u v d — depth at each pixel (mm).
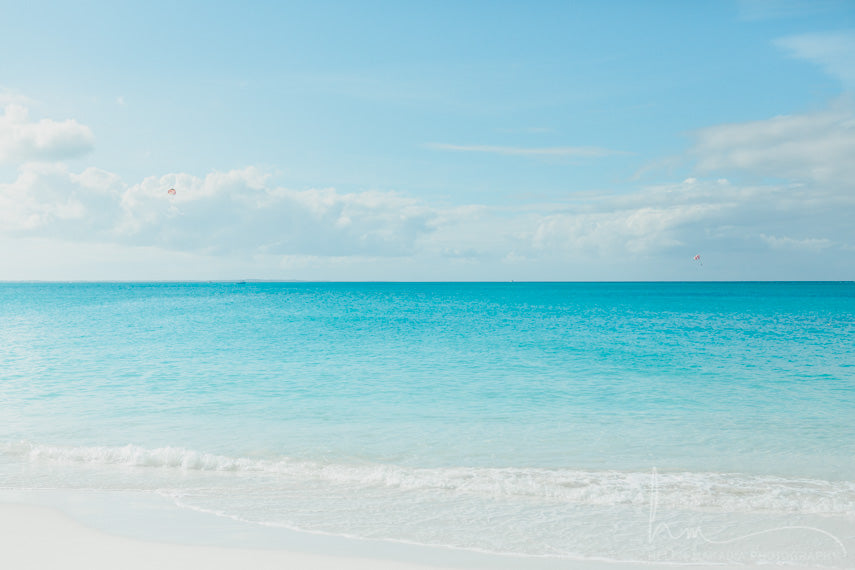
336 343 34719
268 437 13977
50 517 8711
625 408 17109
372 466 11844
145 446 13164
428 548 7777
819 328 45875
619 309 80875
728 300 115812
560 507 9586
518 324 51000
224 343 34812
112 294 165000
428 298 134875
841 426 15086
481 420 15656
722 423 15398
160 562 7094
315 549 7633
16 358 27859
